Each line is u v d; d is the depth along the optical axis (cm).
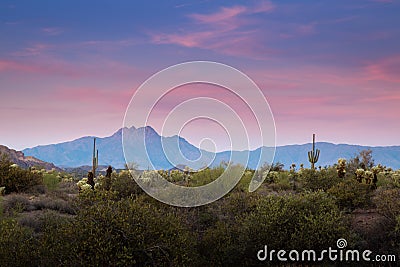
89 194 887
